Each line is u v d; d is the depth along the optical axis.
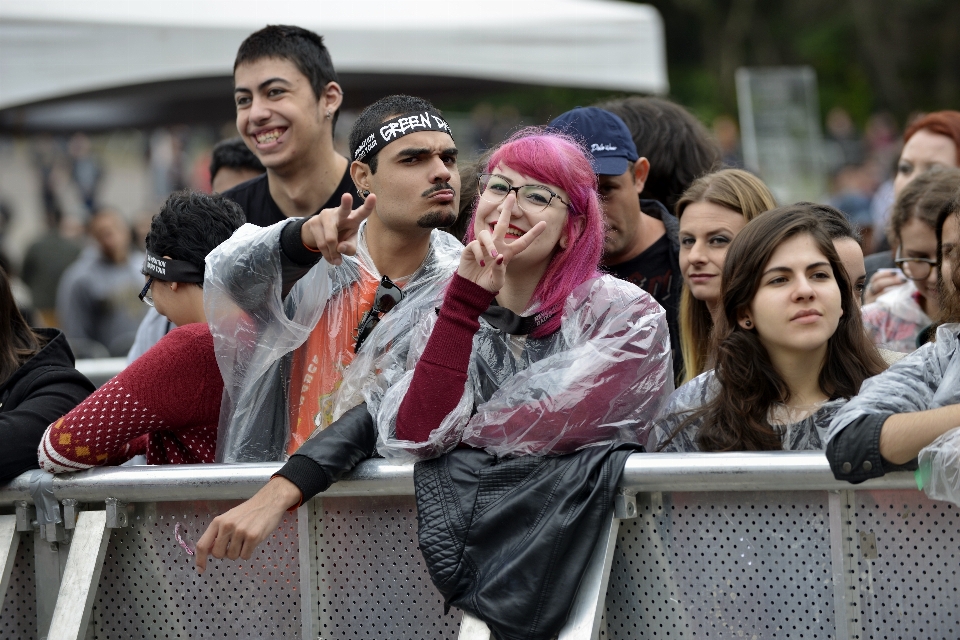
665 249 10.48
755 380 6.94
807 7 79.81
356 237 7.10
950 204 7.87
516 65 18.23
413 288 7.67
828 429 6.25
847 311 7.09
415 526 6.70
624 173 9.80
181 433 7.52
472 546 6.30
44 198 52.78
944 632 6.18
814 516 6.21
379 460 6.64
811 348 6.83
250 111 10.24
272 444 7.48
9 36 16.78
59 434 6.97
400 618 6.75
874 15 77.56
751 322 7.08
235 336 7.25
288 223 7.03
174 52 16.83
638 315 6.81
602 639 6.52
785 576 6.25
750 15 77.94
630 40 18.89
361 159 7.80
